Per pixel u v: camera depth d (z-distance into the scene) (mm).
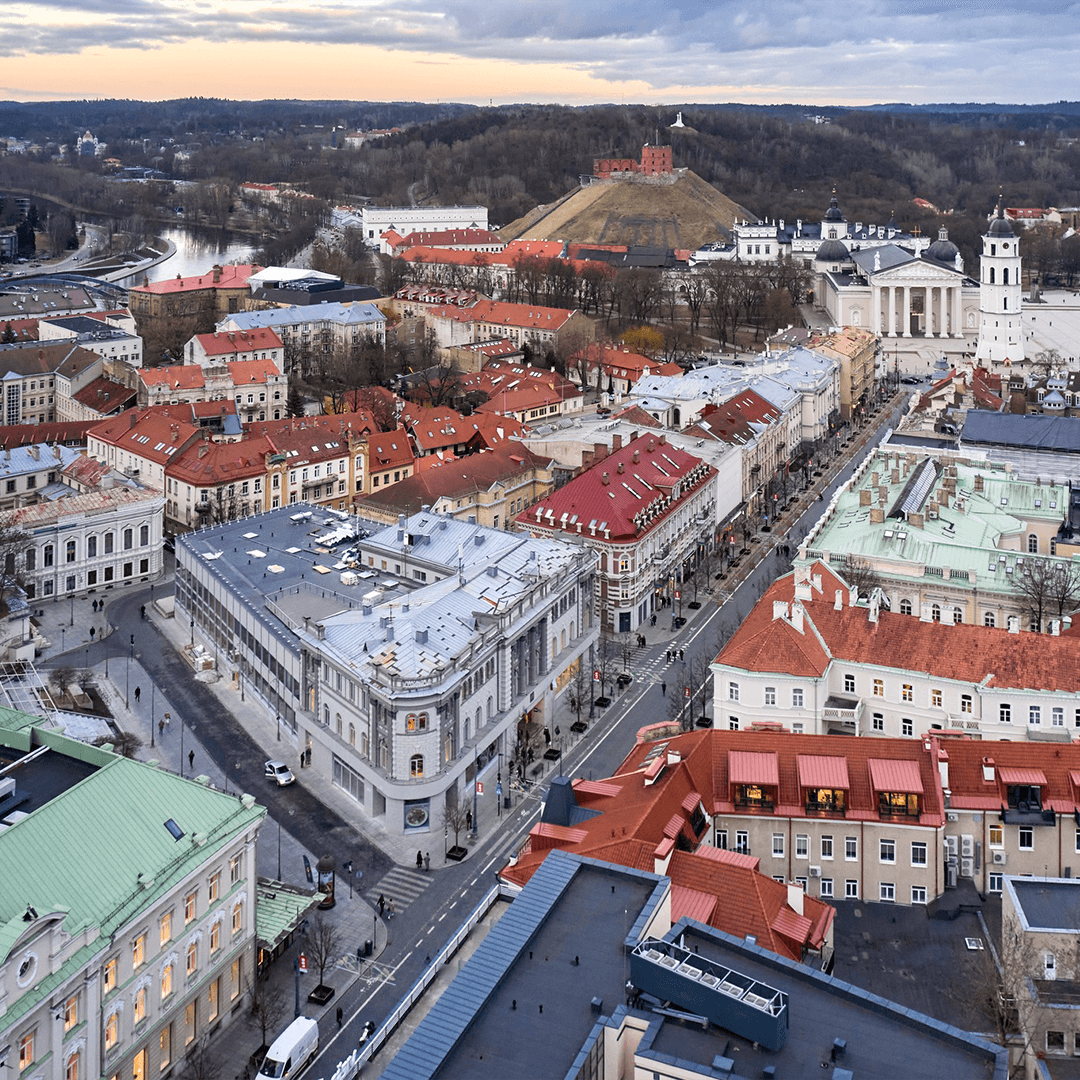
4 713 165125
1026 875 147875
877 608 189375
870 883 153750
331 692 194875
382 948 159125
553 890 118688
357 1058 117438
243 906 146500
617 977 108562
